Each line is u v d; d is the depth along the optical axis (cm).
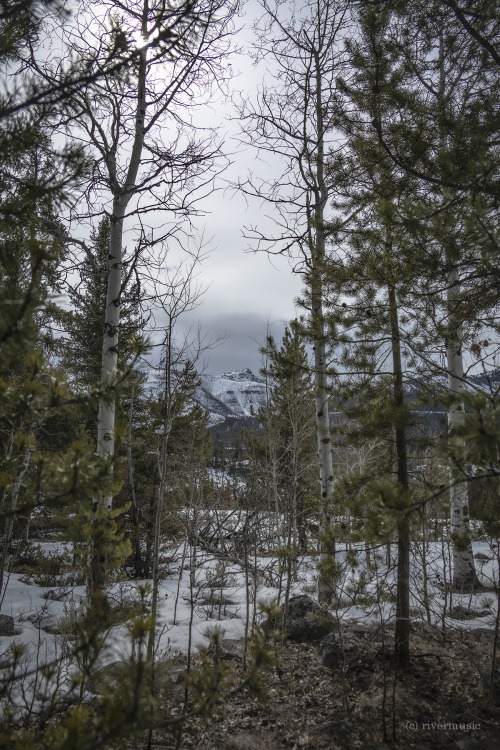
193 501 753
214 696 239
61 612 694
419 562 583
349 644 554
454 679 468
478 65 484
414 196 490
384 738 390
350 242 553
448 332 488
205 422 1001
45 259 207
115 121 750
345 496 513
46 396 234
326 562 490
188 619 705
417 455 556
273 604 268
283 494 912
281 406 918
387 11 445
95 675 256
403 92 470
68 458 227
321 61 884
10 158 273
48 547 1196
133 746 365
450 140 449
